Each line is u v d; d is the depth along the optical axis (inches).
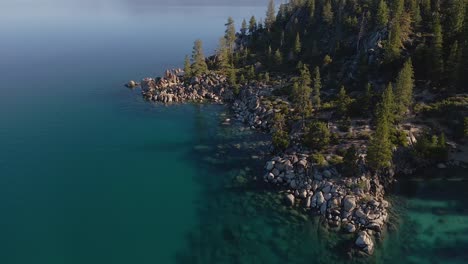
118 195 3198.8
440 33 4284.0
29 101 5605.3
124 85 6599.4
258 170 3555.6
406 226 2652.6
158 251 2511.1
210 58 7450.8
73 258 2458.2
